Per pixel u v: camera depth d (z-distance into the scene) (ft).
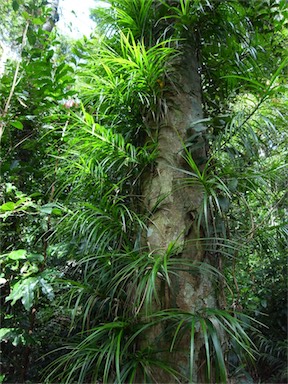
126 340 3.73
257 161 4.93
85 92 5.08
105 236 4.16
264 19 6.04
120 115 5.05
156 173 4.55
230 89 5.54
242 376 4.30
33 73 5.29
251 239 4.59
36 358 5.27
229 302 4.88
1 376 4.46
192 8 4.87
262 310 6.67
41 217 5.14
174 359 3.60
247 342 3.48
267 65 5.90
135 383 3.47
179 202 4.33
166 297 3.81
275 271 7.11
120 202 4.80
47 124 5.44
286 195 5.14
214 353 3.63
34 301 4.85
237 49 5.55
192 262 4.02
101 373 3.85
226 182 4.38
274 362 5.73
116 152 4.42
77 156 4.83
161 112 4.73
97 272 4.46
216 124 4.88
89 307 3.91
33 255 4.50
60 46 7.80
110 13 5.50
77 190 4.94
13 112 5.45
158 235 4.21
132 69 4.48
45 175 5.38
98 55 5.10
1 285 4.87
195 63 5.22
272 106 5.18
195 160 4.53
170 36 5.17
